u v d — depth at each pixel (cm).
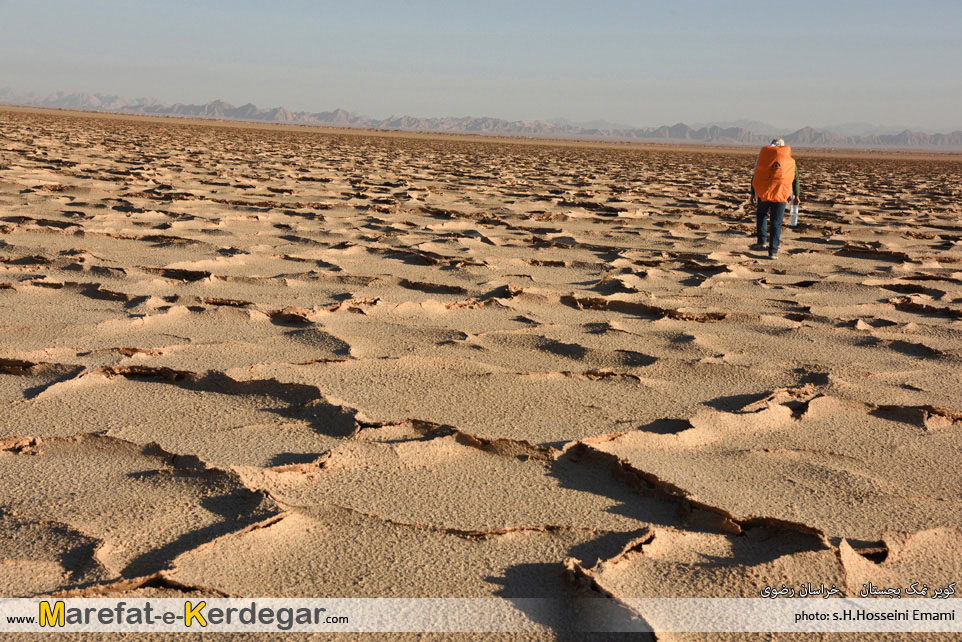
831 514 281
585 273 712
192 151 2311
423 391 386
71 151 1947
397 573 233
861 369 449
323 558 239
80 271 621
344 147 3338
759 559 247
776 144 840
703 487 296
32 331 458
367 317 522
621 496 289
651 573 236
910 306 615
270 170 1705
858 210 1358
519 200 1316
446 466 306
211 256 710
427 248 802
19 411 345
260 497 266
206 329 480
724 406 385
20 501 267
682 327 530
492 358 447
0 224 796
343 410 346
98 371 389
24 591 216
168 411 350
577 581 227
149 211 945
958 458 337
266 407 359
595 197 1422
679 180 2081
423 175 1820
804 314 567
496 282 646
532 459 316
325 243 804
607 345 480
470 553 245
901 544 260
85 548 238
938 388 427
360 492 281
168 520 255
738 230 1052
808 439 351
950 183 2530
